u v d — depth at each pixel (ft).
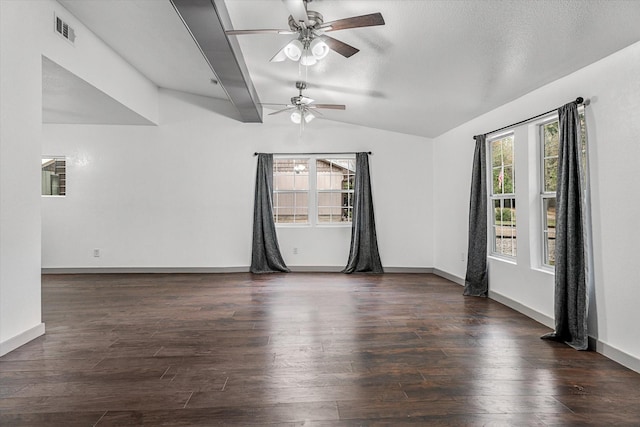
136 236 22.33
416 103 16.46
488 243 16.53
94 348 10.46
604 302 9.95
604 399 7.69
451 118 17.74
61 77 13.73
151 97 21.18
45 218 21.98
